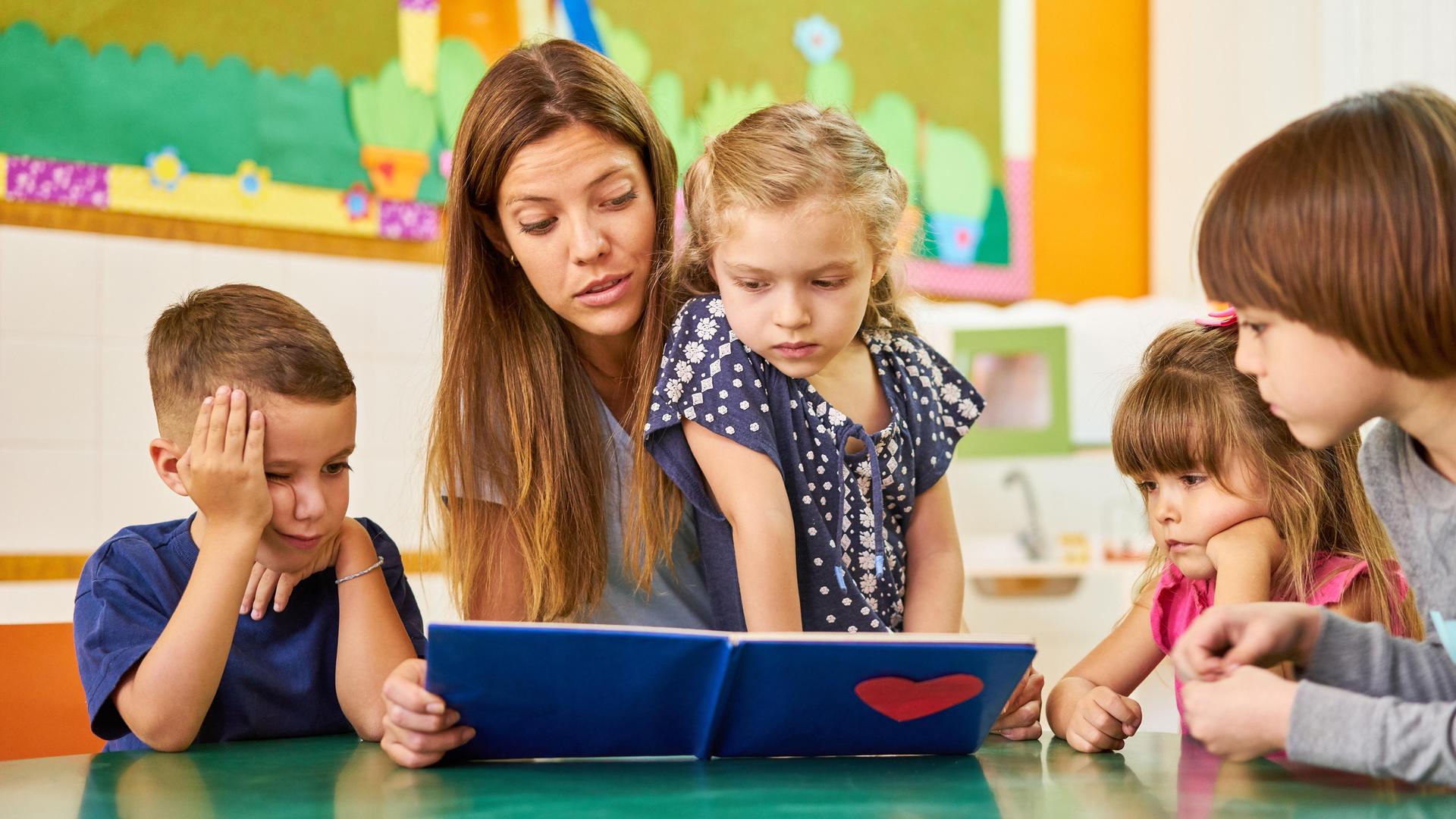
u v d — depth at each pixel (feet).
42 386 8.44
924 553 4.21
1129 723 3.12
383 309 9.46
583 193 3.86
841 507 3.82
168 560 3.93
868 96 11.00
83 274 8.57
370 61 9.43
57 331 8.49
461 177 4.13
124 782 2.76
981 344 10.36
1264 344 2.54
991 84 11.42
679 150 10.28
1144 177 11.86
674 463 3.86
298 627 3.96
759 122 3.68
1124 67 11.82
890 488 4.00
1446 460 2.58
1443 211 2.30
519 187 3.88
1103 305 10.33
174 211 8.82
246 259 9.05
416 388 9.50
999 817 2.21
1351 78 10.00
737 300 3.60
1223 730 2.46
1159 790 2.48
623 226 3.93
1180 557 3.85
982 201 11.31
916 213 4.38
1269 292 2.44
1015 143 11.47
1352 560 3.71
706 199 3.69
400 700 2.80
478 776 2.72
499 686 2.70
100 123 8.63
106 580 3.80
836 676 2.70
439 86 9.66
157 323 3.91
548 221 3.91
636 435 4.11
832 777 2.67
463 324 4.23
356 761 3.03
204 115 8.92
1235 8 10.93
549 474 4.19
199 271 8.91
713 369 3.78
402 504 9.30
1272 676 2.45
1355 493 3.76
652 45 10.22
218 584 3.44
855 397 3.95
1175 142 11.53
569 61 4.06
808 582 3.85
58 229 8.52
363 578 3.91
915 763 2.88
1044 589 9.38
